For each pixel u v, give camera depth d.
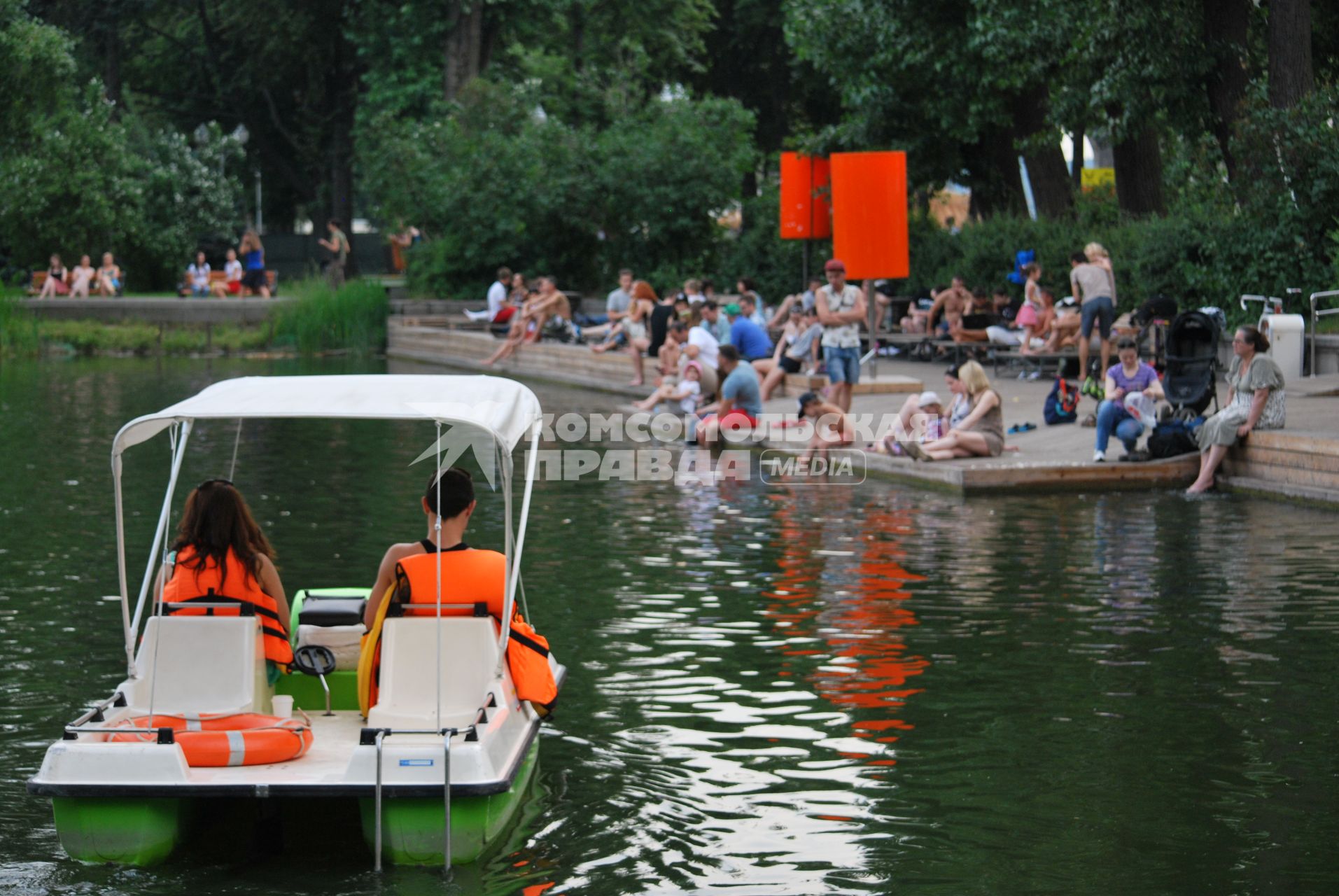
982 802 10.09
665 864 9.06
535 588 16.83
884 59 45.06
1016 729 11.63
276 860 9.16
